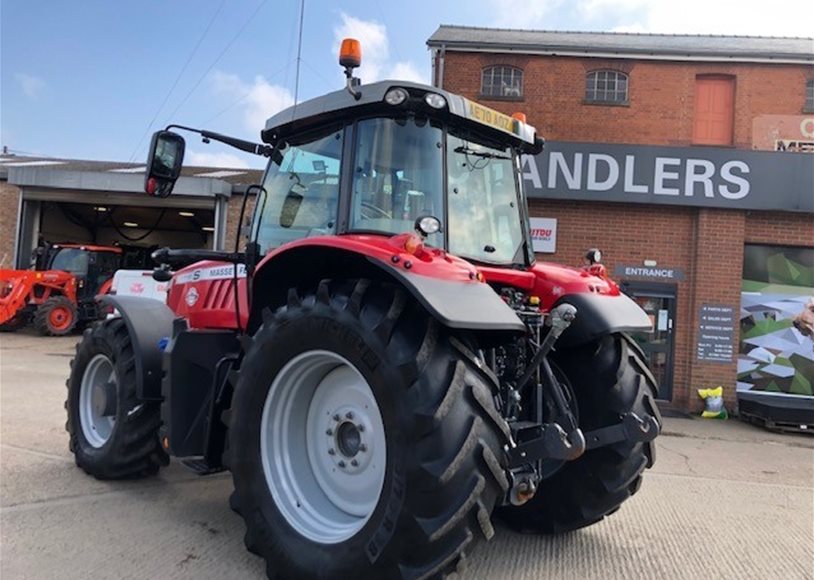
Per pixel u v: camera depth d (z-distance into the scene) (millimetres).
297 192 3770
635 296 10188
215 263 4621
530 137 3854
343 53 3367
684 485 5461
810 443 7840
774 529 4289
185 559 3340
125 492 4402
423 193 3293
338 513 3121
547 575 3354
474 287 2754
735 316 9898
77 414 4906
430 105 3221
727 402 9820
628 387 3656
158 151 3971
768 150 10203
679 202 9859
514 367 3375
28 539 3516
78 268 17484
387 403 2648
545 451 2900
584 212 10266
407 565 2557
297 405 3264
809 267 10086
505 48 10938
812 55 10141
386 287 2875
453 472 2508
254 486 3164
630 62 10766
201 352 3916
